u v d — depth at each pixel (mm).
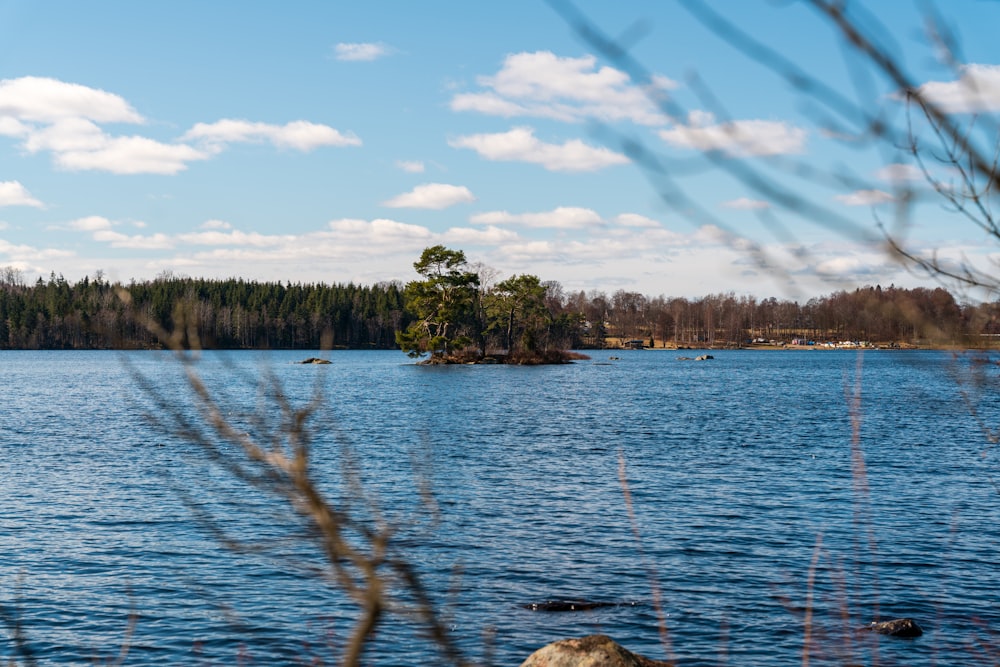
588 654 6758
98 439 37938
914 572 15562
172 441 36938
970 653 11805
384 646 12172
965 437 38000
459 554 16812
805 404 59344
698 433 41031
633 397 66938
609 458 31562
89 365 134625
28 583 15305
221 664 11867
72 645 12461
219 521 19203
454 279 104375
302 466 1776
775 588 14805
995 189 1616
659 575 15633
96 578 15633
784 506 21859
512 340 131750
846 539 18141
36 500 22781
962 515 20516
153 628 13141
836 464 29594
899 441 36656
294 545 16766
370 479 25750
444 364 121500
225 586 15000
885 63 1508
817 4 1468
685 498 23078
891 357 2254
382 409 54750
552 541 18047
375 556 1926
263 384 1787
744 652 12070
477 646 12195
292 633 12875
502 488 24578
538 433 41000
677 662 11797
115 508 21500
